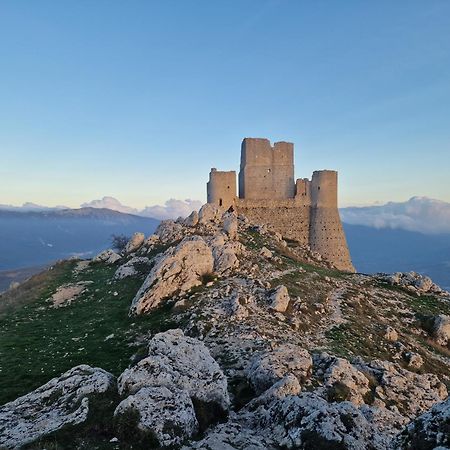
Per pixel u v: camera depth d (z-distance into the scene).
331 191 79.25
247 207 76.81
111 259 59.88
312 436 14.15
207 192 78.50
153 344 19.84
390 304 46.69
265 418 16.67
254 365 22.69
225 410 17.56
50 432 14.44
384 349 33.06
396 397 23.70
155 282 38.38
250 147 78.62
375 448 14.16
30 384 23.94
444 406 11.98
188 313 33.00
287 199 78.62
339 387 21.81
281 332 30.53
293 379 19.16
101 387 17.05
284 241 67.62
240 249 50.00
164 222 66.81
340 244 79.00
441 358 36.22
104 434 14.35
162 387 16.14
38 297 45.25
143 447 13.89
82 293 45.62
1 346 30.62
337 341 31.45
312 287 43.72
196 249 42.84
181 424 14.94
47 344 30.94
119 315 36.69
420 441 11.61
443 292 55.34
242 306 33.06
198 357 19.52
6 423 15.58
